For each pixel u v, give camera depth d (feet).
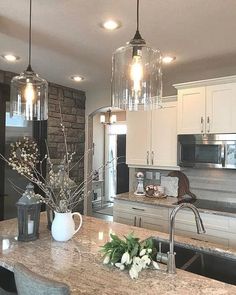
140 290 4.02
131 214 11.46
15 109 7.68
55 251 5.52
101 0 5.84
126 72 6.16
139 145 12.44
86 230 7.00
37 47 8.71
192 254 5.98
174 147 11.39
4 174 11.82
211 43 8.20
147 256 4.63
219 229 9.30
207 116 10.09
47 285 3.51
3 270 5.97
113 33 7.57
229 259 5.48
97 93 15.11
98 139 24.04
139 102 6.52
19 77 7.29
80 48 8.77
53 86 13.78
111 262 4.75
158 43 8.20
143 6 6.04
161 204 10.61
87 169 15.51
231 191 10.85
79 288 4.04
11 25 7.08
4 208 11.82
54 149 13.83
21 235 6.08
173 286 4.17
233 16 6.50
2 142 11.73
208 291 4.03
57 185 6.39
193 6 6.05
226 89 9.70
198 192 11.68
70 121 14.76
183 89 10.70
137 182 13.20
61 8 6.18
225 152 9.66
